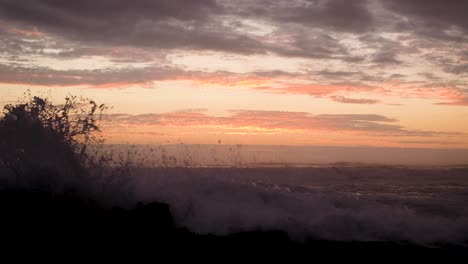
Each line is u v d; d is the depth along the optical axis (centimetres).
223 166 1778
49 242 821
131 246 846
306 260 856
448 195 1501
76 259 772
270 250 888
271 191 1157
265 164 2509
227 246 889
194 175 1175
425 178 2000
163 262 798
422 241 991
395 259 878
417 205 1277
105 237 863
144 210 960
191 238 909
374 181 1886
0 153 1044
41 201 959
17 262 741
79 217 924
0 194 966
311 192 1316
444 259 888
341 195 1257
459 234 1032
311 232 1005
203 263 809
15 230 842
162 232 914
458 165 2659
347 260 866
